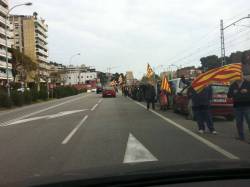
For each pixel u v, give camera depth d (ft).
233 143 43.50
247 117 45.11
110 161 34.53
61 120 78.43
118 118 78.02
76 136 52.60
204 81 52.29
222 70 55.06
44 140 50.03
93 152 39.47
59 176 11.80
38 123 74.64
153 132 54.44
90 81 514.68
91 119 77.66
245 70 57.00
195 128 58.13
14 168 33.14
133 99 177.06
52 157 37.68
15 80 373.20
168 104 97.50
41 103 185.47
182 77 88.48
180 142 44.70
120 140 47.29
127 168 12.53
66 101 184.44
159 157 35.73
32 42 531.50
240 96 44.88
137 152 38.63
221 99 67.97
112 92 215.10
